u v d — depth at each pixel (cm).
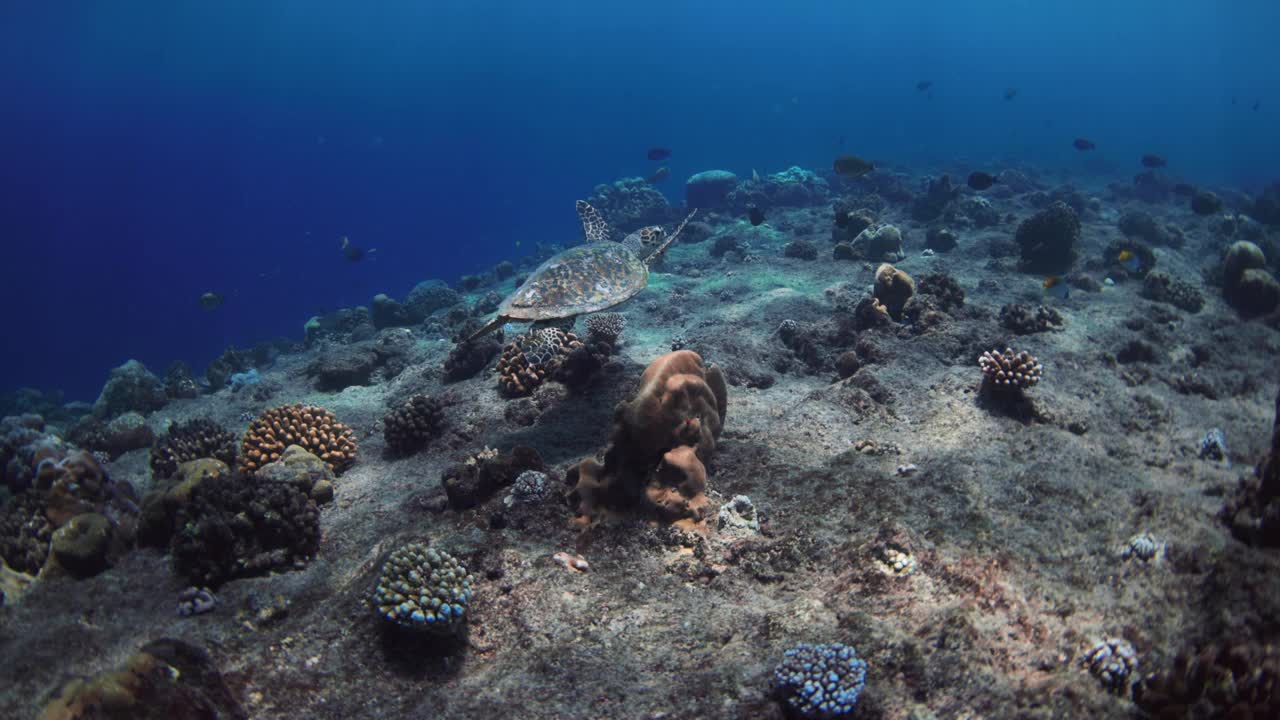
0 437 301
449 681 167
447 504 219
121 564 212
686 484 197
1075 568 169
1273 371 303
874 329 313
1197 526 179
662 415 200
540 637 173
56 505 224
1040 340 304
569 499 205
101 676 145
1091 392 269
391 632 175
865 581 171
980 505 190
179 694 148
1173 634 152
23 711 168
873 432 245
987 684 146
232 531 202
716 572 184
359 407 325
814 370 310
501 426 265
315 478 239
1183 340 326
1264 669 128
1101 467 215
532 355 287
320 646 174
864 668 149
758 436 238
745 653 161
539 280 239
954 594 163
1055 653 151
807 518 194
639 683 158
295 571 203
